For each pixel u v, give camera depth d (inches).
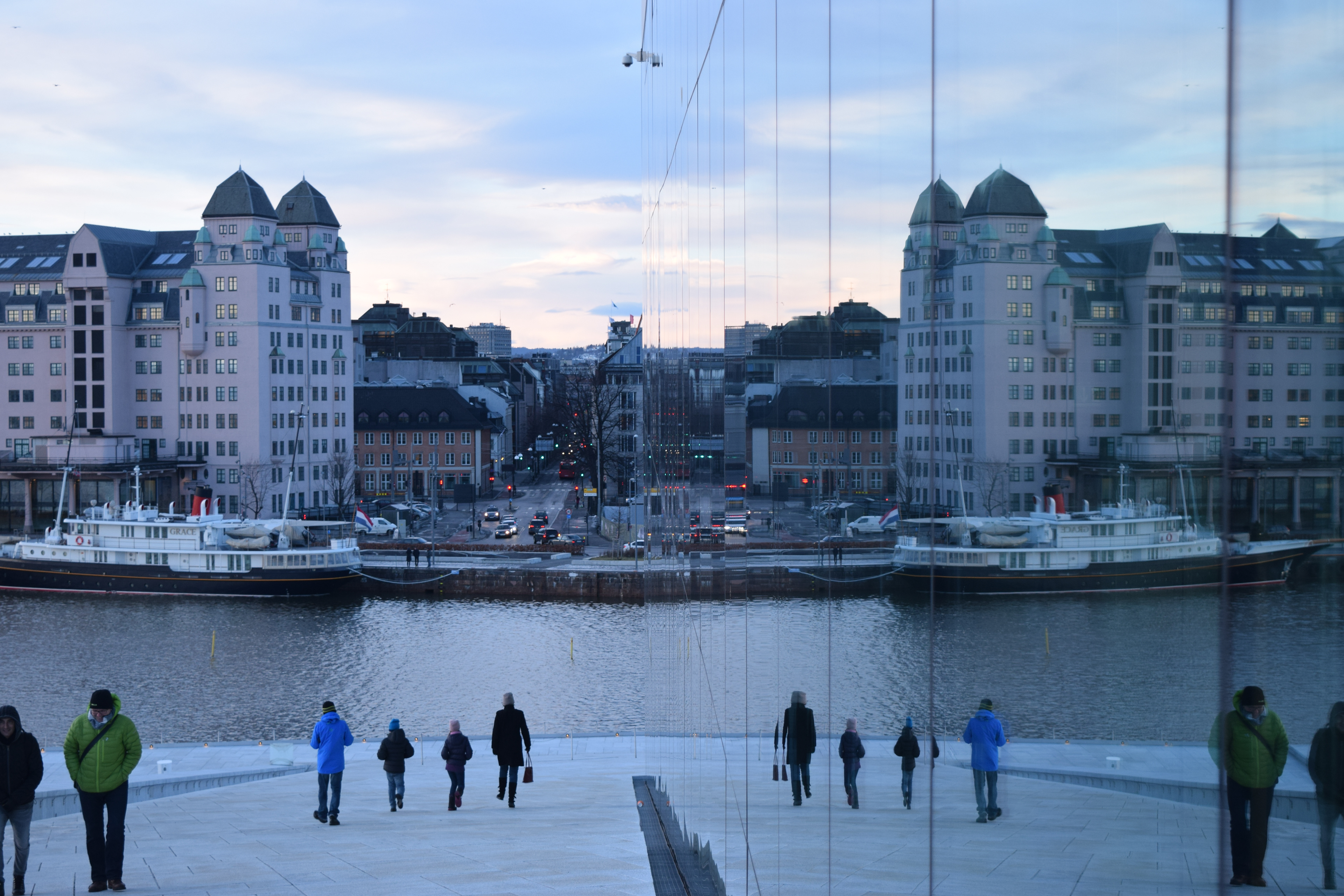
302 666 2659.9
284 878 526.3
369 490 6171.3
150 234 5123.0
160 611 3388.3
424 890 484.4
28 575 3747.5
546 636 2987.2
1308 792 112.3
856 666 251.4
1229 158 120.6
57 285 4970.5
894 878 218.4
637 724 2122.3
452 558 3924.7
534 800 951.0
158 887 505.0
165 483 4785.9
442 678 2527.1
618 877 519.8
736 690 442.9
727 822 466.6
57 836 736.3
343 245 5285.4
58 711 2269.9
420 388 6323.8
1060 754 148.3
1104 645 142.2
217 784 1220.5
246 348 4722.0
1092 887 141.7
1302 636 113.7
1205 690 124.4
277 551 3592.5
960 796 183.3
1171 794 128.6
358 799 983.0
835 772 269.6
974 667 181.0
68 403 4864.7
